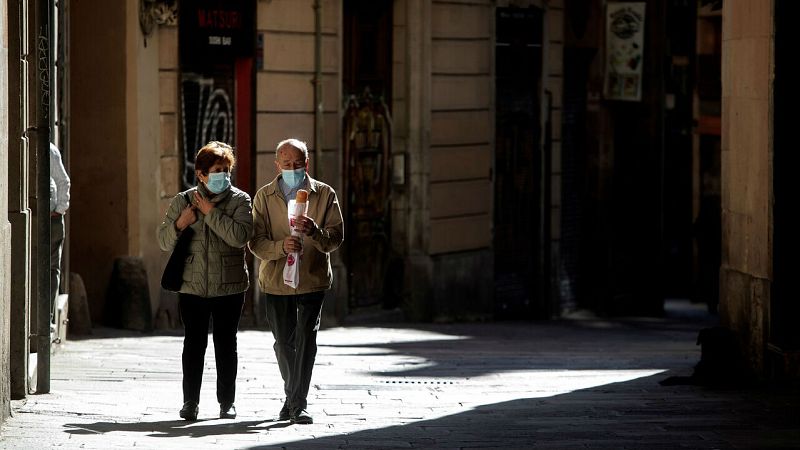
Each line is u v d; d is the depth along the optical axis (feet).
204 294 75.31
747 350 94.99
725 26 100.48
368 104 161.07
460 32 171.42
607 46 196.85
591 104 198.29
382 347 122.52
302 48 149.69
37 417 75.31
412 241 166.71
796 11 92.17
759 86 94.02
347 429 74.13
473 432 73.46
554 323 181.98
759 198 93.76
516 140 184.03
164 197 137.39
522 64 183.32
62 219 102.22
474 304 176.35
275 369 98.84
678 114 269.64
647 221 208.64
